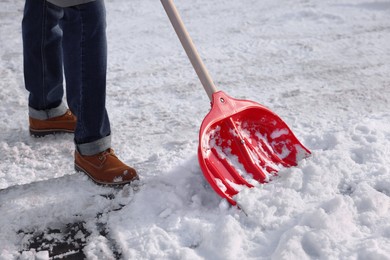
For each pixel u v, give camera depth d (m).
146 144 2.81
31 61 2.65
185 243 2.04
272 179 2.31
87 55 2.21
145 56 3.87
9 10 4.65
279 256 1.86
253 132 2.46
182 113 3.13
